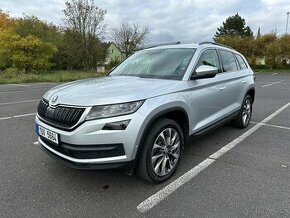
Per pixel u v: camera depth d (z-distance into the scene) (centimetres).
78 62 4269
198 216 287
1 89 1473
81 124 297
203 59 443
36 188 340
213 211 296
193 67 407
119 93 315
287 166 412
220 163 421
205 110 429
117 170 307
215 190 339
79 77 2638
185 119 380
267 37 4972
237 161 430
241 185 352
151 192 333
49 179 363
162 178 353
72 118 303
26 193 329
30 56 3450
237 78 546
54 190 336
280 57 4781
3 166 402
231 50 578
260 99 1130
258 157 448
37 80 2172
